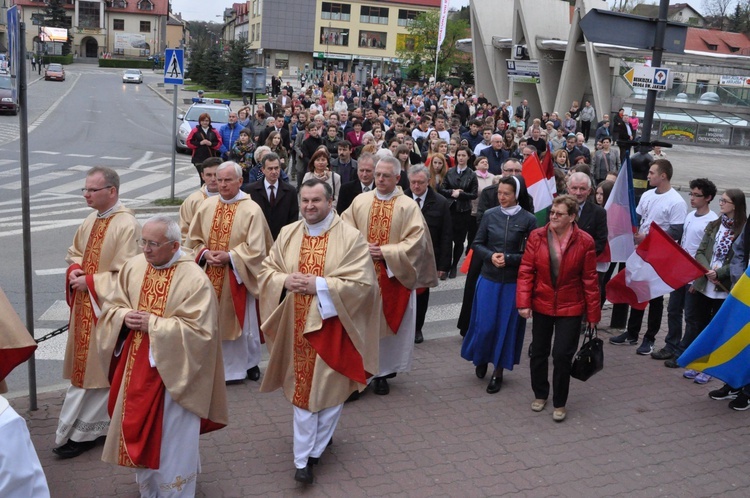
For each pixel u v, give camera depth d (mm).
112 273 5363
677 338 7898
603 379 7371
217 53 62281
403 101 35438
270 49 84812
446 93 39625
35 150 25016
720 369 6574
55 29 94125
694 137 36281
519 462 5574
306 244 5363
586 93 38312
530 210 7703
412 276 6723
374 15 84875
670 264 7328
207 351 4586
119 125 35375
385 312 6703
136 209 15648
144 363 4539
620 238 8109
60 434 5285
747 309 6426
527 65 32719
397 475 5297
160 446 4508
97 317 5211
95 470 5191
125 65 92562
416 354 7887
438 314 9477
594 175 15961
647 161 9727
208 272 6742
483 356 6887
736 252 6879
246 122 19766
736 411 6711
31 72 73750
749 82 37406
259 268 6703
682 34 9508
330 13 84500
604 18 8938
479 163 11039
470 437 5957
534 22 37281
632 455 5781
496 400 6750
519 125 23188
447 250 8109
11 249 11656
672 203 8008
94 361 5262
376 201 6969
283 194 8164
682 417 6539
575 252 6145
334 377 5152
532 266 6289
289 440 5754
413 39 66562
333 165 14281
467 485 5195
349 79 48344
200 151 15984
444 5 43812
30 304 5836
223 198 6906
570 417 6430
